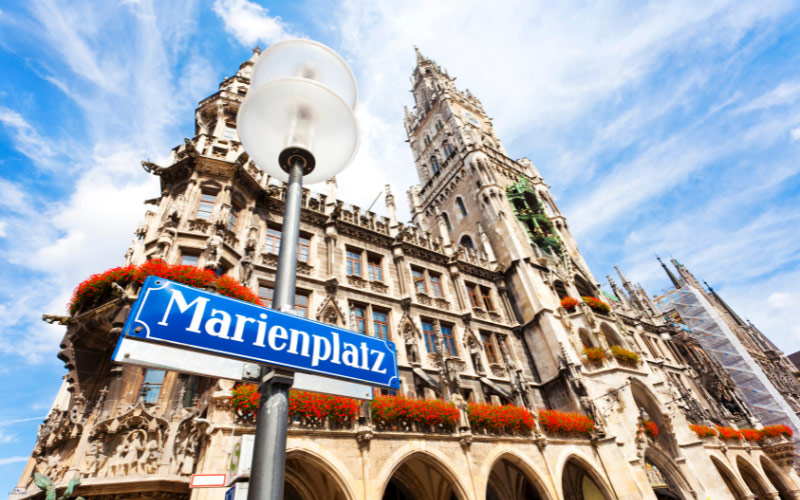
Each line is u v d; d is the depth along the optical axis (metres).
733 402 45.41
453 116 46.44
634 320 41.31
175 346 3.27
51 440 11.81
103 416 12.09
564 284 32.28
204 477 6.37
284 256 4.44
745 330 68.81
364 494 13.87
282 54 5.60
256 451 3.32
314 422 14.60
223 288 14.11
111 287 13.73
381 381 4.64
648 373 28.09
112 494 10.94
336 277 21.33
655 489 28.41
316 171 5.47
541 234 34.72
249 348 3.66
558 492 18.73
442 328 24.70
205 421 11.69
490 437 18.80
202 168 19.23
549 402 25.47
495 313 28.53
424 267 27.05
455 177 41.94
